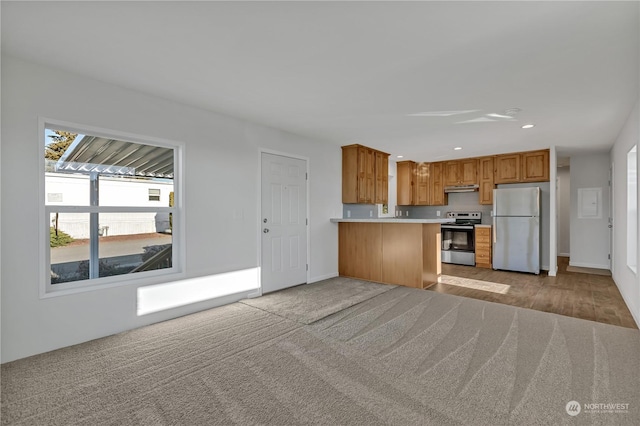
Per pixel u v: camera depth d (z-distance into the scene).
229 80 2.72
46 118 2.45
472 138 4.73
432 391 1.89
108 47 2.18
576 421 1.61
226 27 1.94
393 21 1.86
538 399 1.81
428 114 3.58
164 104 3.14
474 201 6.69
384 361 2.27
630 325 2.99
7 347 2.28
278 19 1.85
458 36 2.02
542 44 2.10
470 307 3.54
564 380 2.01
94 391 1.90
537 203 5.45
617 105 3.23
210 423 1.61
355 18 1.84
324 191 5.07
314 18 1.84
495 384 1.96
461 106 3.31
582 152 5.79
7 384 1.98
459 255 6.43
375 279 4.93
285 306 3.58
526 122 3.86
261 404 1.77
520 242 5.61
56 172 2.63
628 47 2.12
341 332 2.82
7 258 2.28
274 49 2.21
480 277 5.21
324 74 2.59
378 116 3.69
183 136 3.29
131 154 3.05
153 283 3.06
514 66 2.42
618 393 1.86
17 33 2.00
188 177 3.33
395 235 4.71
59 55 2.29
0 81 2.25
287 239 4.46
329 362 2.26
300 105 3.32
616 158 4.62
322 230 5.03
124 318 2.87
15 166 2.31
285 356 2.36
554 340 2.62
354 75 2.60
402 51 2.22
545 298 3.95
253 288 3.97
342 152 5.43
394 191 6.99
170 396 1.85
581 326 2.95
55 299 2.49
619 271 4.34
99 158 2.86
